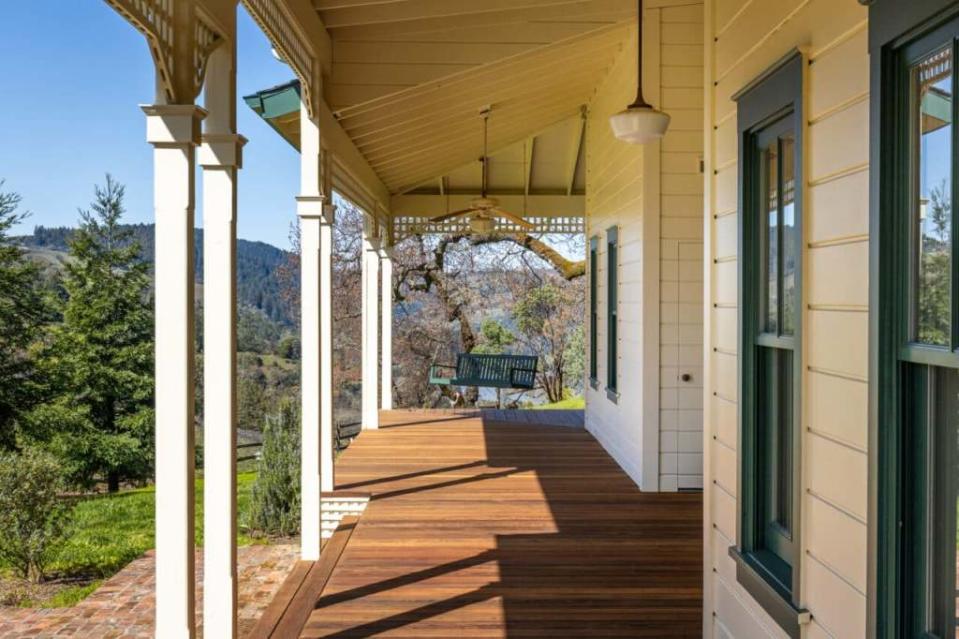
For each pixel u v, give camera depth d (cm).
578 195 1224
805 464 253
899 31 185
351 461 800
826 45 238
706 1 360
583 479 720
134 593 764
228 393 328
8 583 888
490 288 1984
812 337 249
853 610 220
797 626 253
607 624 396
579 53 727
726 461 338
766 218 304
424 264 1930
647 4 659
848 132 224
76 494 1745
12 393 1705
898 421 193
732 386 330
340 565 487
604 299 891
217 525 327
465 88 669
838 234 230
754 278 308
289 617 405
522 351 1998
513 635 384
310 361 522
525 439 932
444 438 938
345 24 534
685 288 672
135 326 1838
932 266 181
